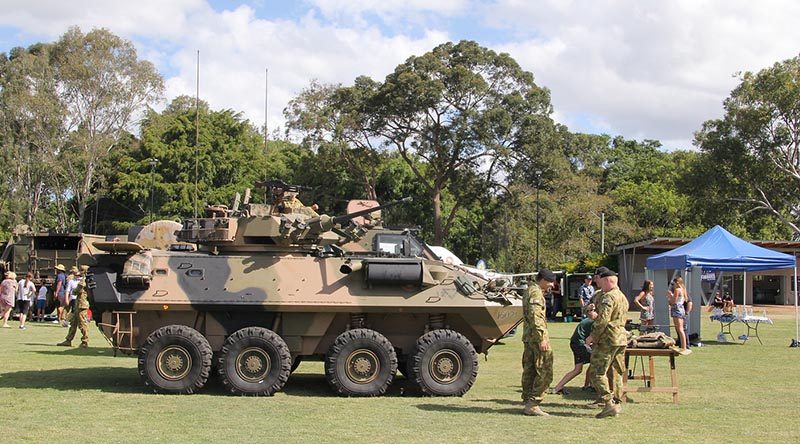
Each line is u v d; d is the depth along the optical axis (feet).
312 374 46.62
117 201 165.27
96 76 166.61
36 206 171.94
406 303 39.17
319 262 40.06
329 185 151.84
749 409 35.70
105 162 168.04
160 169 158.71
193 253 40.29
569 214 157.38
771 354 60.54
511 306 40.06
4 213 161.38
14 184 164.76
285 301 38.60
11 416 31.94
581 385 43.68
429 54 139.13
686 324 66.13
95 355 54.90
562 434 29.78
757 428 31.27
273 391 37.68
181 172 157.38
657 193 181.16
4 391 38.37
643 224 182.39
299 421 31.58
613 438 29.14
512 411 34.55
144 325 39.11
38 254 99.04
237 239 40.42
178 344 37.73
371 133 145.28
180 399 36.37
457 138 138.82
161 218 151.74
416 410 34.45
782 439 29.17
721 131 143.43
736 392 40.96
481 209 162.81
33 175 168.86
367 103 141.79
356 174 150.20
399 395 38.70
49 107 163.12
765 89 140.36
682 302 60.49
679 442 28.55
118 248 39.01
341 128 140.05
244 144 168.04
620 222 166.09
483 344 41.11
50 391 38.40
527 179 147.23
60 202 169.17
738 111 141.18
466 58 142.41
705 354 60.54
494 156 142.92
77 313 59.57
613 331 33.68
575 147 164.04
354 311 39.01
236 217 42.73
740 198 147.13
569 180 154.51
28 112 163.73
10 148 161.99
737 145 141.38
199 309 38.52
